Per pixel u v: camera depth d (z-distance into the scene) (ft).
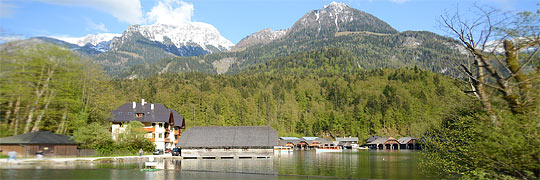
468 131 88.33
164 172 156.15
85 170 146.51
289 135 640.99
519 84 68.03
